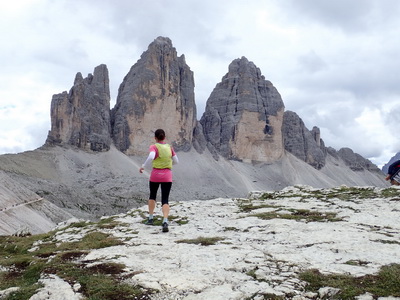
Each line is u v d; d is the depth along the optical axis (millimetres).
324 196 21219
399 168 20172
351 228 12609
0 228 37781
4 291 7402
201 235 12773
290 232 12328
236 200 22531
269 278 7645
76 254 10344
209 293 6785
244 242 11289
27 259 10398
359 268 7961
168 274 7957
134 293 6840
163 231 13492
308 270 7984
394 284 6797
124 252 10328
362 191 21328
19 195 57625
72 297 6770
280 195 23531
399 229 12250
